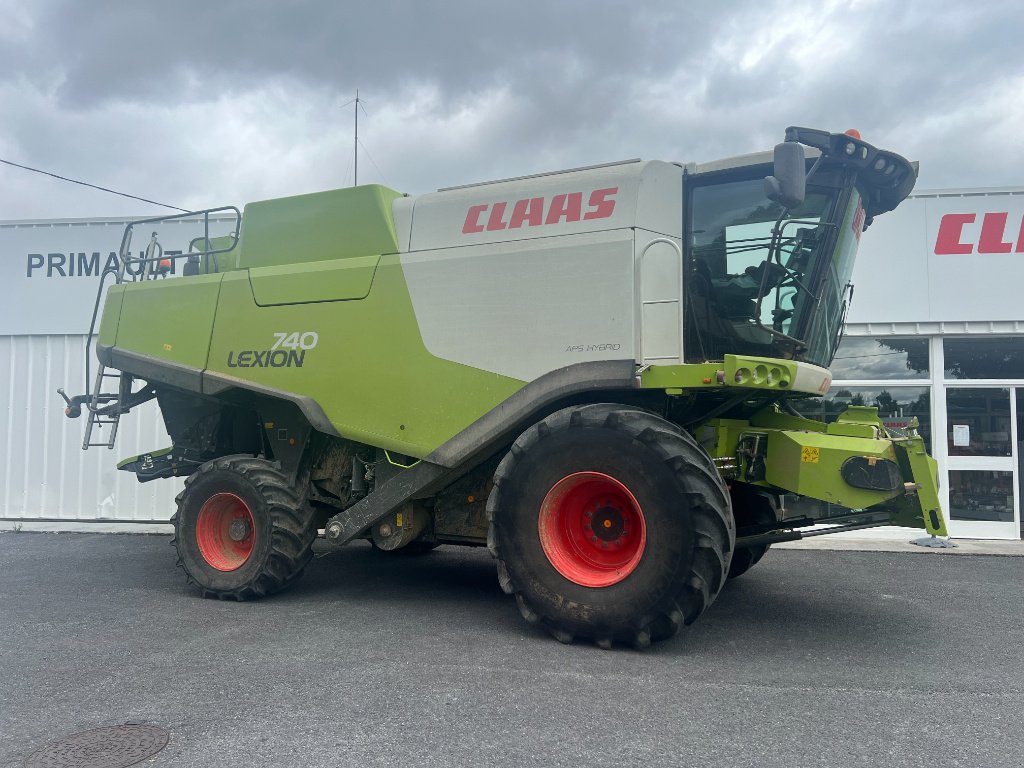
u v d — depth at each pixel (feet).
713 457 16.49
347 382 18.35
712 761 9.62
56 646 15.01
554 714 11.20
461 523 18.61
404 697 11.92
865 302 31.96
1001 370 31.78
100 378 22.75
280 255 20.18
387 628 16.35
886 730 10.66
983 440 31.73
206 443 23.35
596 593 14.48
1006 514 31.35
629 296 15.21
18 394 36.96
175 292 21.53
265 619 17.26
